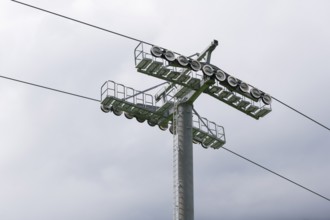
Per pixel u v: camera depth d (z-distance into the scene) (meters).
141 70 44.41
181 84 44.97
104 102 46.44
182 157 44.38
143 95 47.41
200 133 48.16
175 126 45.44
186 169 44.06
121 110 47.25
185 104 45.62
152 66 43.94
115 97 46.31
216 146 49.34
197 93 45.19
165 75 44.75
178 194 43.53
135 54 44.16
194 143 49.19
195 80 44.81
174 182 44.06
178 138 44.84
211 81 44.72
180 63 44.00
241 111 47.19
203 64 44.62
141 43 43.94
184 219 43.03
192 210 43.31
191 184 43.81
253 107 46.97
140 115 47.72
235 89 45.81
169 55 43.81
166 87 47.12
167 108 47.09
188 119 45.31
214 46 45.25
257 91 46.44
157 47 43.78
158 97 47.66
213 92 45.88
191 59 44.44
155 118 48.06
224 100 46.44
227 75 45.28
